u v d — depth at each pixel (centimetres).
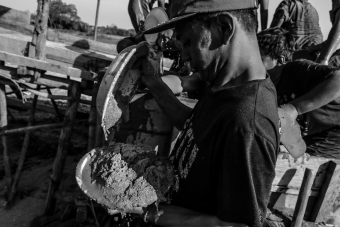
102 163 127
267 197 94
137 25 318
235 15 99
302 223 193
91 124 286
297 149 157
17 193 379
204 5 98
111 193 117
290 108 162
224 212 94
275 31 205
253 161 90
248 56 103
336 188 192
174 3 110
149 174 120
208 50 104
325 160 189
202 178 107
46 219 322
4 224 333
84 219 217
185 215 111
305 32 435
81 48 470
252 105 92
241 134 89
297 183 192
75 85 327
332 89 181
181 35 109
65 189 283
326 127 250
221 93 100
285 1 435
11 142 536
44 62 306
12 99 557
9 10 505
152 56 137
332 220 201
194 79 167
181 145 121
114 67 117
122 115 136
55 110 531
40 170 447
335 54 342
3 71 328
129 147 133
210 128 101
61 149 331
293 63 221
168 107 145
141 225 149
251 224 90
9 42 330
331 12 305
